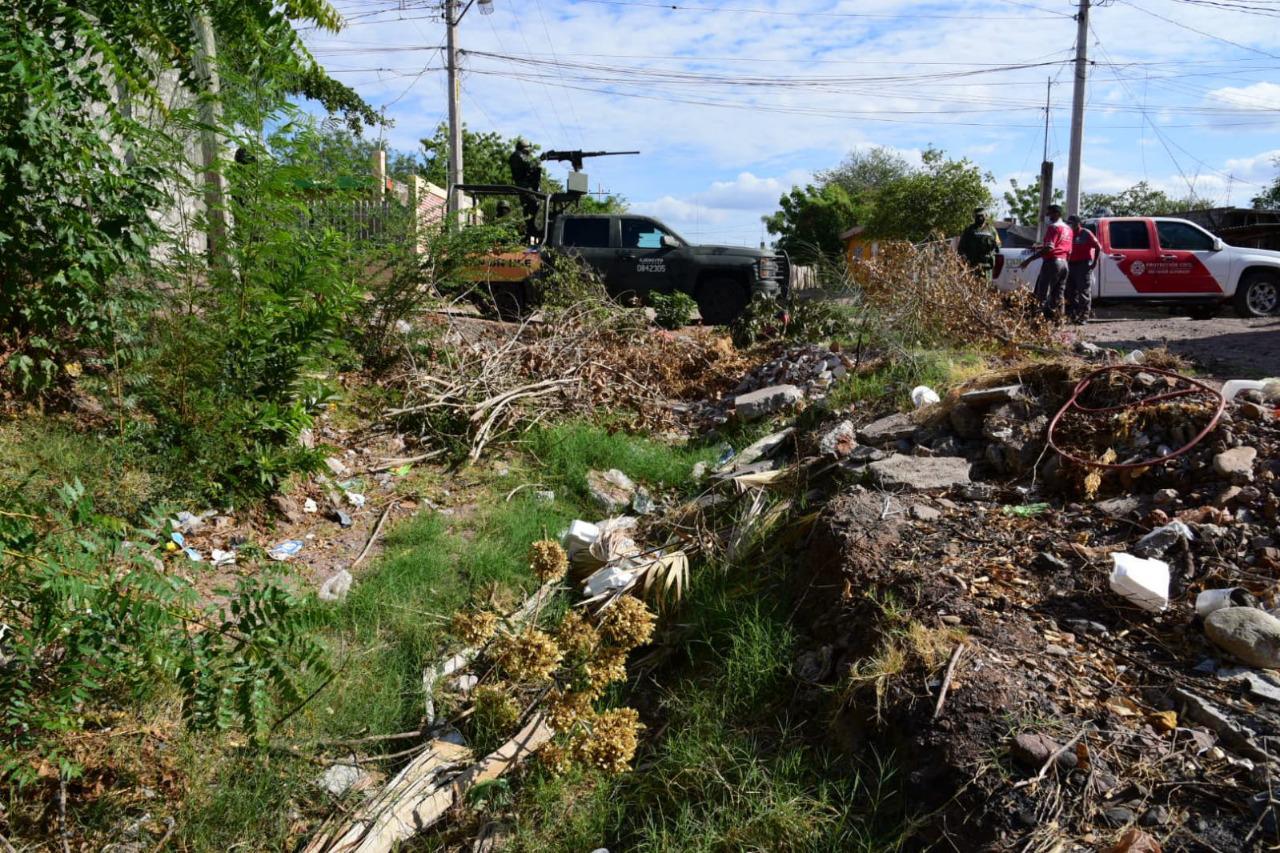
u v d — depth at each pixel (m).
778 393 7.81
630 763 3.59
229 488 5.29
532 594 4.87
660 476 6.95
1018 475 4.97
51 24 4.45
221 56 5.16
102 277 4.92
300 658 3.07
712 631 4.27
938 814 2.82
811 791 3.16
